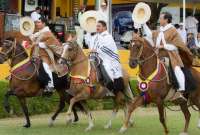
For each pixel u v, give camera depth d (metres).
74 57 15.92
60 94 16.97
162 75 14.81
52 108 20.03
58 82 16.69
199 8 30.78
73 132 15.77
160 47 14.93
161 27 15.13
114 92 16.55
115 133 15.66
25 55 16.52
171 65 14.92
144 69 14.80
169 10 31.38
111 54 16.30
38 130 16.06
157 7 28.89
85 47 22.72
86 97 15.84
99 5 24.45
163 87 14.81
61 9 29.34
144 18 15.34
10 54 16.33
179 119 19.05
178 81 14.88
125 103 16.75
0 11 24.19
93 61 16.12
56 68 16.62
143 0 27.56
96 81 15.92
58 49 16.69
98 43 16.33
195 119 19.20
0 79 20.31
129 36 26.58
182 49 15.05
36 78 16.41
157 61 14.87
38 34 16.80
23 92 16.38
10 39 16.39
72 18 26.72
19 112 19.17
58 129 16.30
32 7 27.62
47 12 28.03
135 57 14.65
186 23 28.28
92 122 16.41
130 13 28.22
